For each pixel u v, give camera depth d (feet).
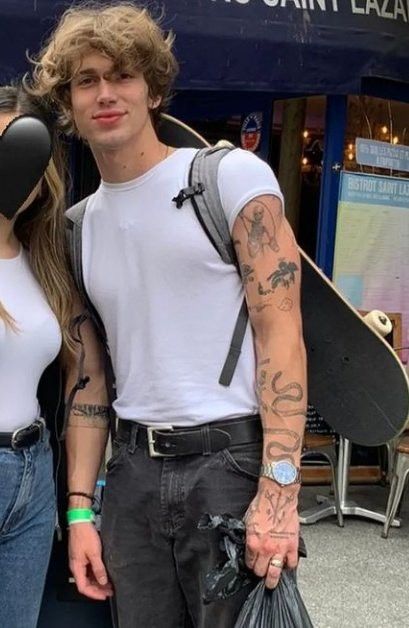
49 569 6.63
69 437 6.27
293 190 15.93
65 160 6.24
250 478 5.47
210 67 12.06
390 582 11.56
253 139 16.28
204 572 5.57
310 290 5.95
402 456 13.30
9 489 5.46
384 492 15.60
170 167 5.55
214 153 5.53
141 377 5.65
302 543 5.48
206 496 5.44
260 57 12.28
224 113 16.76
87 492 6.24
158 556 5.83
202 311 5.46
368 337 5.85
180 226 5.41
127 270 5.64
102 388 6.32
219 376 5.47
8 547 5.63
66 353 6.03
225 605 5.45
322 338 6.06
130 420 5.77
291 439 5.28
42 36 10.94
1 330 5.32
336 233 15.20
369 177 15.37
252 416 5.53
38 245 5.85
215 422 5.46
